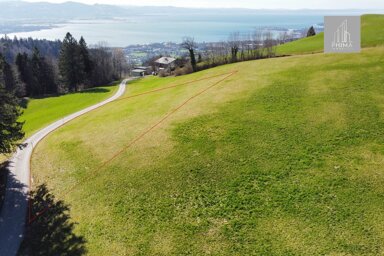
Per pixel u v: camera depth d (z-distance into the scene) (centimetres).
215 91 3625
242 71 4216
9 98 2939
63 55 9312
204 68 6216
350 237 1744
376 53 3997
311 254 1691
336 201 1964
